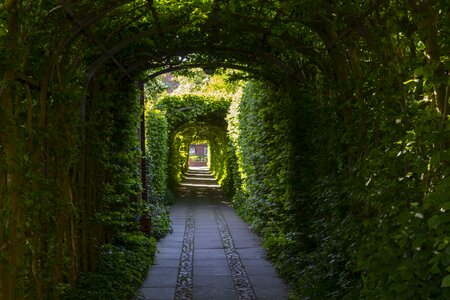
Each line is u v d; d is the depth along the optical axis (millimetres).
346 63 4277
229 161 17094
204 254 7605
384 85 3215
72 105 3904
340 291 4000
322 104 4773
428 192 2412
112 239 6281
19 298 2895
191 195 18609
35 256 3193
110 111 6055
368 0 3365
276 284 5734
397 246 2668
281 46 5309
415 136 2465
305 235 5883
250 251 7809
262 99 7910
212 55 6219
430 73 2322
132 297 5086
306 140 5801
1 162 2688
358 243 3432
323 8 3689
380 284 2477
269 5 4277
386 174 2875
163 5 4664
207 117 16766
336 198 4180
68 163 3850
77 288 4406
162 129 13062
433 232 2158
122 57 5746
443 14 2447
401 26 2943
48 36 3381
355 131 3842
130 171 6637
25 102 3111
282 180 6633
